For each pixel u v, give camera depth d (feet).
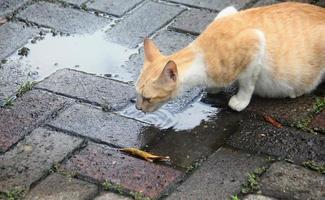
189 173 13.38
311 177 13.11
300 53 14.71
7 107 15.39
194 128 14.64
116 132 14.56
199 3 19.13
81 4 19.26
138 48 17.46
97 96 15.72
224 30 14.25
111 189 13.02
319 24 14.87
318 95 15.43
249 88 14.80
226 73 14.32
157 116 15.03
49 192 12.96
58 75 16.51
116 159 13.78
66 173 13.43
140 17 18.65
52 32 18.20
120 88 15.98
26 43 17.79
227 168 13.42
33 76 16.55
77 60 17.11
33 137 14.47
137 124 14.80
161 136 14.44
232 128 14.55
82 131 14.61
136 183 13.12
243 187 12.92
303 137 14.12
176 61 14.15
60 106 15.43
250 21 14.57
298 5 15.31
